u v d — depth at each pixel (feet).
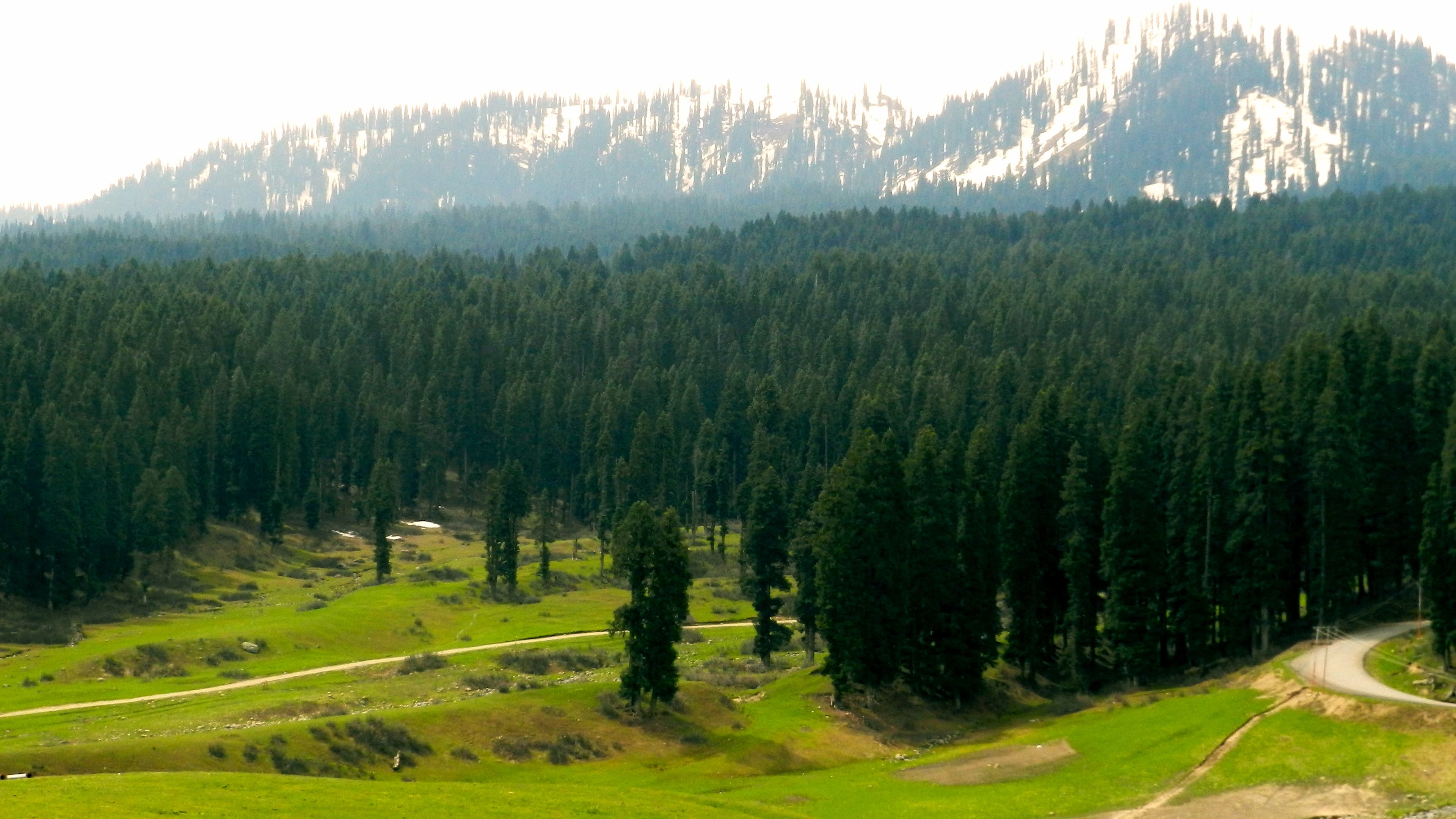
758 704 258.37
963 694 268.82
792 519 356.38
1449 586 232.12
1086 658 285.02
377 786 158.30
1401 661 235.61
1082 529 278.46
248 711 231.91
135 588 410.93
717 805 170.91
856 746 237.25
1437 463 245.24
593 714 230.48
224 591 422.00
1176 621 276.82
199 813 132.26
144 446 474.90
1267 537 261.03
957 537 275.39
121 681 275.80
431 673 286.66
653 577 233.76
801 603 306.14
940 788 203.00
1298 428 282.56
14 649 320.50
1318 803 184.75
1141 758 206.90
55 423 384.06
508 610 388.78
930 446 274.57
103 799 133.69
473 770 204.03
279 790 148.46
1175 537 283.38
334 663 304.71
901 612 262.47
